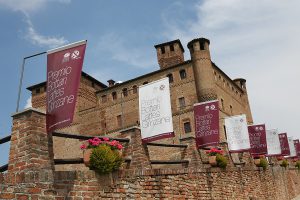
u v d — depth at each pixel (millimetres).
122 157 10117
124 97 51625
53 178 7605
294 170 39812
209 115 15328
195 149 14797
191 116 45031
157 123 11422
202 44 47094
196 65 46219
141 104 11961
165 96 11609
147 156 11133
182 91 46844
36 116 7633
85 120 53688
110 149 9273
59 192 7656
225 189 15695
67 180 7957
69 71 7641
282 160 35188
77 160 8859
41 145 7551
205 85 45062
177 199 11688
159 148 33875
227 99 50688
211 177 14609
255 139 24516
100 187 8805
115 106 51875
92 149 9031
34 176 7172
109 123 51594
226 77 53125
